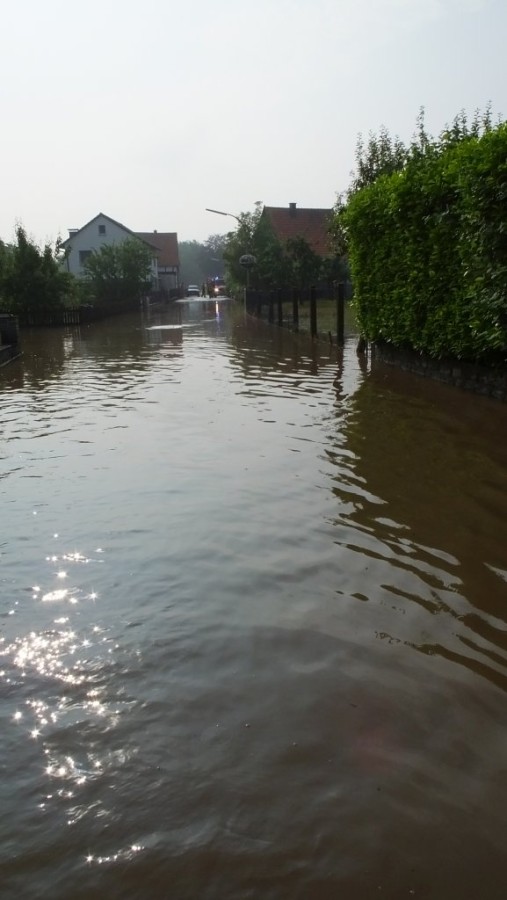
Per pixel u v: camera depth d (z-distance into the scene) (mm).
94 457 5766
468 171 6742
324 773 2105
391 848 1831
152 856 1819
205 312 35188
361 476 5023
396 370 10359
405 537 3906
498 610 3096
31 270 27609
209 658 2744
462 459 5387
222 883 1738
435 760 2158
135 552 3764
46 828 1913
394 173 10164
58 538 3988
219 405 8008
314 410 7480
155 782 2076
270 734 2287
